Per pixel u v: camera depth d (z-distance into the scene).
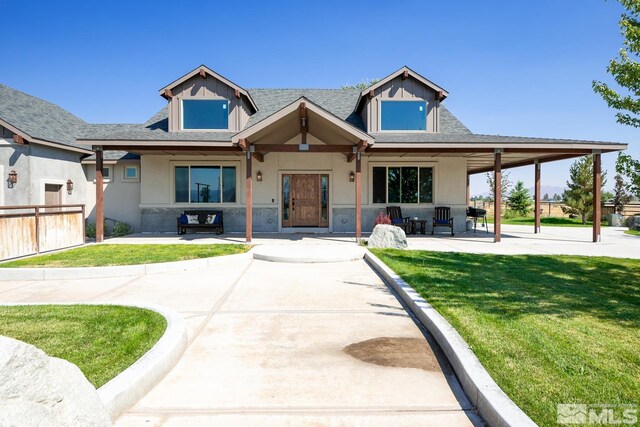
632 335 3.79
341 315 4.90
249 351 3.76
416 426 2.53
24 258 8.57
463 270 7.15
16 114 13.94
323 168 15.05
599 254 9.60
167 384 3.10
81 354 3.38
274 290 6.22
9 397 1.75
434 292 5.45
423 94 14.59
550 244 11.82
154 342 3.65
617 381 2.82
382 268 7.39
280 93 17.58
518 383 2.77
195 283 6.76
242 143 10.82
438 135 13.64
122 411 2.69
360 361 3.54
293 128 13.58
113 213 15.70
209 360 3.55
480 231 16.84
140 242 11.83
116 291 6.19
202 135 13.34
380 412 2.70
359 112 16.09
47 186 14.08
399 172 15.14
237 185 14.97
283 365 3.45
